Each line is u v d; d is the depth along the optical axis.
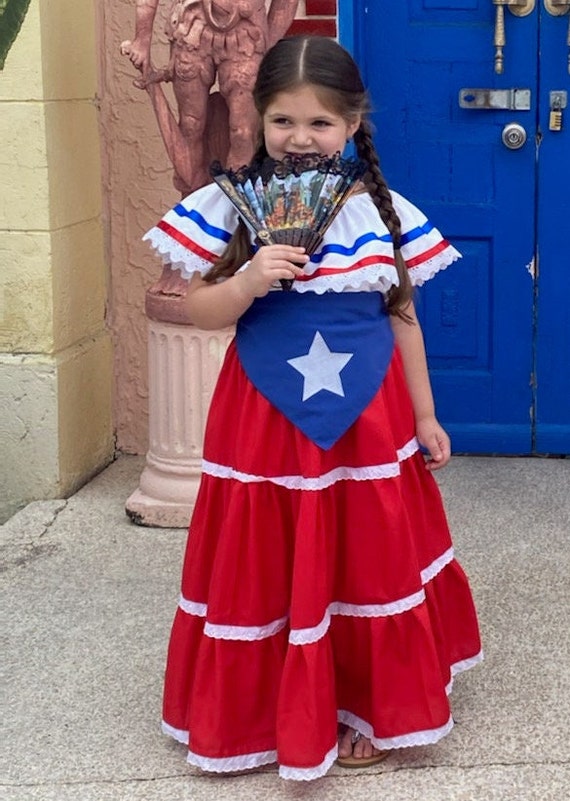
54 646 3.50
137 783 2.82
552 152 4.93
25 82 4.42
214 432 2.83
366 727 2.84
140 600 3.80
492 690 3.18
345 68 2.67
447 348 5.11
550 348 5.07
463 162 4.97
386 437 2.72
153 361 4.43
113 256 5.07
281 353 2.71
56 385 4.60
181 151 4.23
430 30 4.88
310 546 2.67
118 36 4.89
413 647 2.76
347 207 2.74
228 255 2.76
